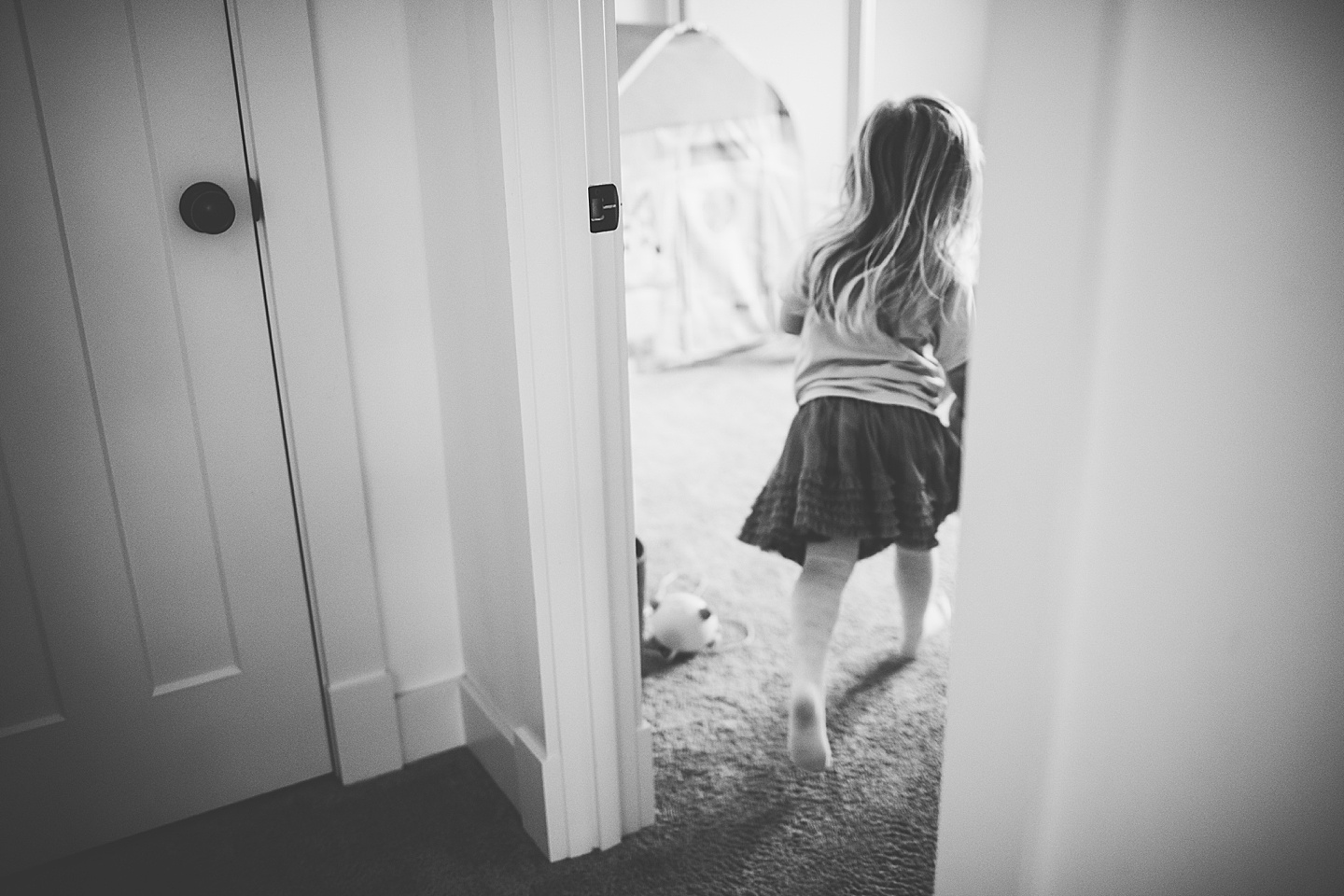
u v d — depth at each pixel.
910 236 1.66
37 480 1.32
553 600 1.35
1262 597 0.62
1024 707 0.66
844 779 1.60
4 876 1.42
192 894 1.39
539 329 1.25
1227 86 0.54
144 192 1.31
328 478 1.50
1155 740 0.65
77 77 1.24
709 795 1.58
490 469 1.43
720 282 3.82
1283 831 0.66
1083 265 0.56
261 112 1.33
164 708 1.48
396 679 1.66
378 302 1.49
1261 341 0.58
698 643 1.94
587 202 1.24
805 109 4.18
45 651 1.38
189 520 1.44
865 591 2.21
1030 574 0.64
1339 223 0.58
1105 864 0.68
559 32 1.16
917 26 4.20
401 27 1.41
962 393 1.84
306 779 1.64
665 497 2.70
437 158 1.39
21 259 1.25
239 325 1.41
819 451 1.67
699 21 3.96
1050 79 0.56
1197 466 0.59
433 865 1.45
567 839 1.45
